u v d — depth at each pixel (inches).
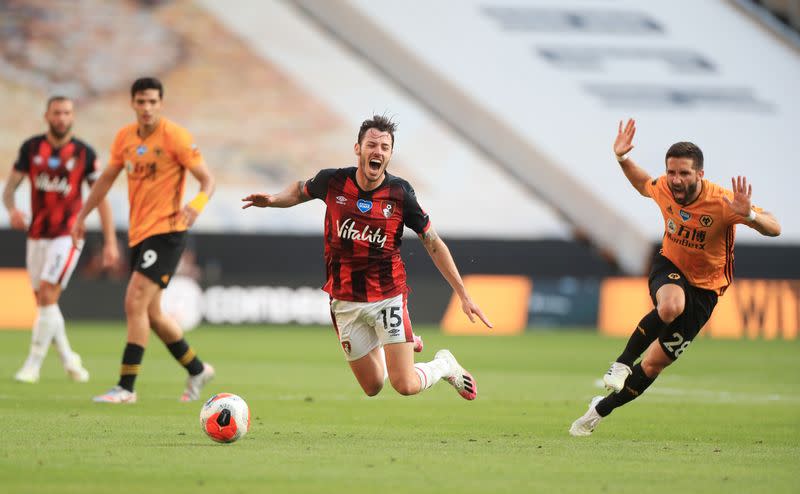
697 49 5044.3
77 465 912.9
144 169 1467.8
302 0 4894.2
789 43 5068.9
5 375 1911.9
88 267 3993.6
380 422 1327.5
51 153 1726.1
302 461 957.2
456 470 921.5
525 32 5000.0
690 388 1974.7
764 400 1742.1
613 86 4963.1
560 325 4045.3
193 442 1072.8
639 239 4687.5
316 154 4744.1
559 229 4729.3
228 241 4362.7
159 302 1517.0
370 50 4891.7
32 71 4665.4
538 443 1131.9
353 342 1165.7
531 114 4867.1
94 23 4781.0
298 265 4394.7
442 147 4795.8
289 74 4830.2
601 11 5068.9
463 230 4653.1
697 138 4911.4
